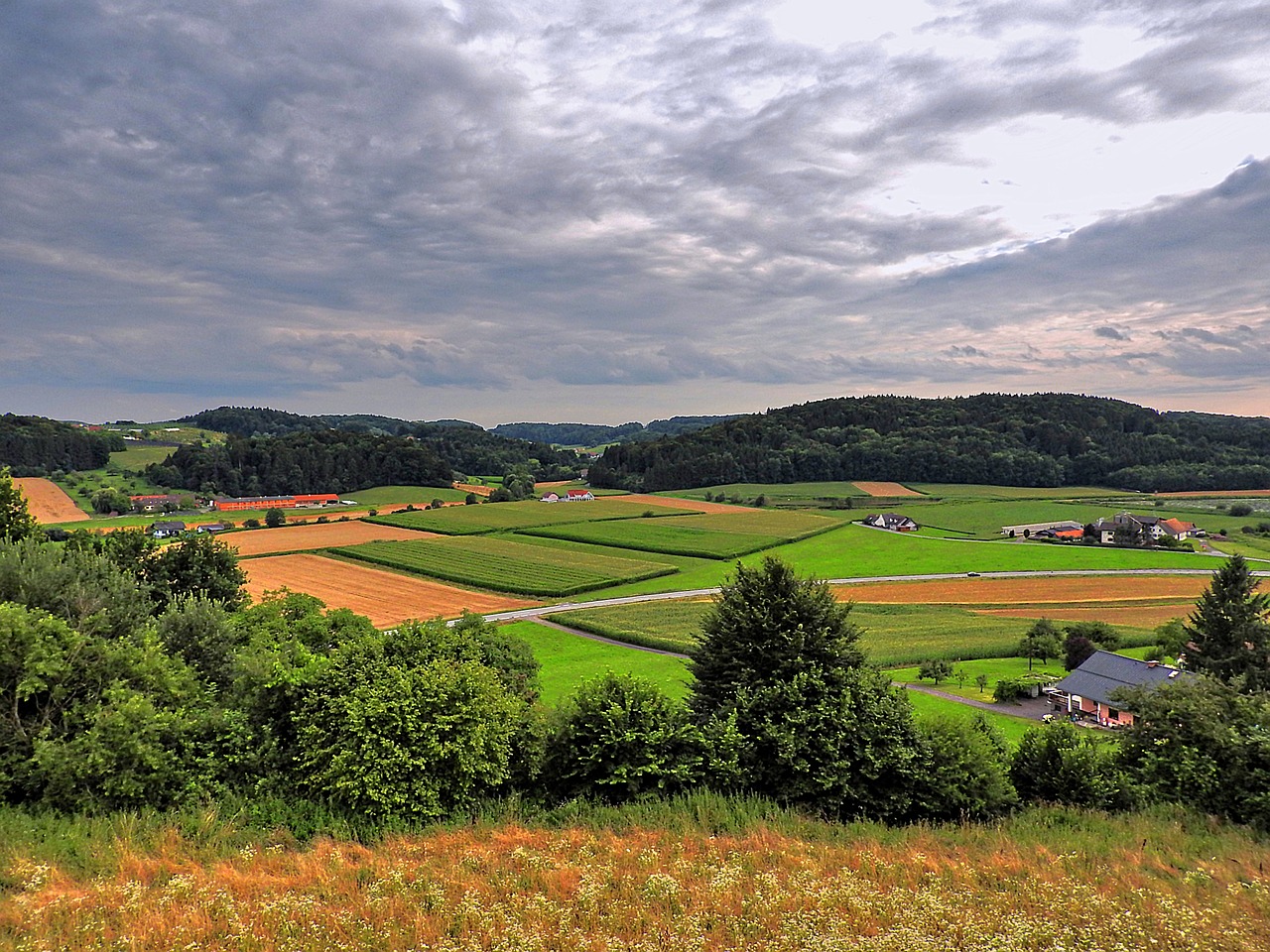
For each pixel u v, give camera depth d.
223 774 17.03
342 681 17.89
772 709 20.89
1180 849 15.56
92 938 10.44
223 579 45.31
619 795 18.22
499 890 12.78
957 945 11.28
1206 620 47.53
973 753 19.84
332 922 11.30
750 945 11.12
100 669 17.69
